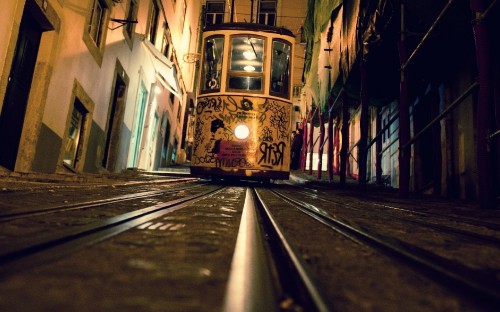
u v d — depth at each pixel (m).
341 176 8.88
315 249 1.32
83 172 7.14
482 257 1.37
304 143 17.30
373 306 0.74
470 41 6.01
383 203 4.25
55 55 5.64
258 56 8.09
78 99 6.77
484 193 3.70
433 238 1.80
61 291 0.70
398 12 5.86
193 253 1.13
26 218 1.60
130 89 10.35
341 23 8.84
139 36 10.53
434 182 7.43
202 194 4.09
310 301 0.71
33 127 5.29
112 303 0.65
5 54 4.46
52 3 5.36
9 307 0.60
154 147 14.64
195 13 21.77
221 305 0.68
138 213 1.98
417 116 8.62
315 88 13.53
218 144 7.72
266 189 6.55
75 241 1.17
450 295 0.83
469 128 6.29
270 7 24.36
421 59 7.04
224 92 7.91
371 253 1.29
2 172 4.32
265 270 0.97
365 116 7.25
